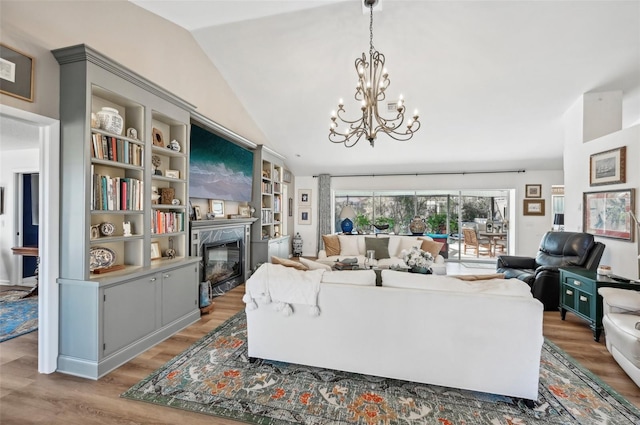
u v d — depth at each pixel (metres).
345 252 5.67
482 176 7.07
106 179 2.39
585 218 4.12
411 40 3.46
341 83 4.28
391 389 2.05
